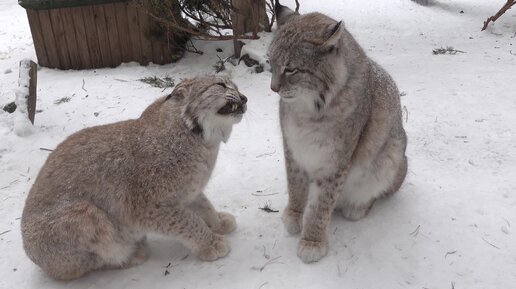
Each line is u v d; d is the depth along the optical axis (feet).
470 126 6.82
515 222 4.98
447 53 9.70
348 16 12.70
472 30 11.07
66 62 9.65
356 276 4.43
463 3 13.46
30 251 4.24
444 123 6.95
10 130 6.90
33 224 4.17
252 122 7.25
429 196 5.46
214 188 5.76
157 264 4.65
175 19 9.12
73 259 4.21
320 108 4.17
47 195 4.21
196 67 9.63
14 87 8.70
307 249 4.60
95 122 7.27
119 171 4.22
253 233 5.04
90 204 4.17
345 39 4.19
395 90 4.91
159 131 4.28
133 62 9.81
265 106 7.75
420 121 7.05
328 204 4.62
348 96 4.17
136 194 4.26
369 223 5.11
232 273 4.49
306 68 3.99
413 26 11.73
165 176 4.22
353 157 4.68
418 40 10.75
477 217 5.08
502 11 10.69
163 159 4.20
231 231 5.05
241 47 9.57
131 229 4.45
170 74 9.30
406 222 5.08
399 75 8.74
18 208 5.48
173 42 9.70
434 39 10.73
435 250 4.70
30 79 7.09
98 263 4.40
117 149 4.28
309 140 4.39
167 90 8.38
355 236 4.94
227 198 5.60
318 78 4.02
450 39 10.63
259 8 9.73
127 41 9.57
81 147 4.35
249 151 6.51
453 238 4.83
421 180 5.75
